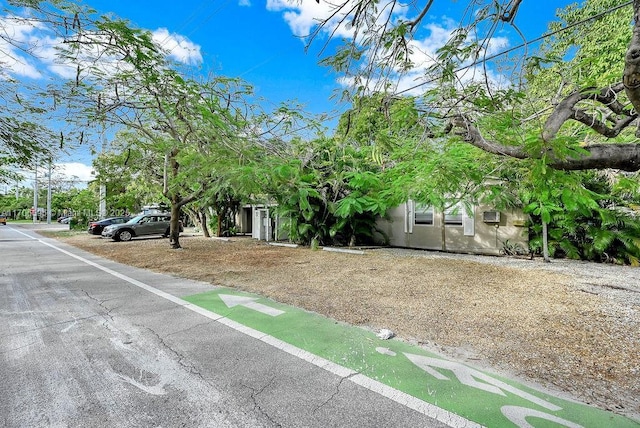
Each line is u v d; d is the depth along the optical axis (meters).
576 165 3.12
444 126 4.17
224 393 2.75
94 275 7.79
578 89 3.43
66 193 43.62
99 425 2.35
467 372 3.09
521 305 5.13
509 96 3.56
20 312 4.91
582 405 2.55
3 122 5.71
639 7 2.26
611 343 3.70
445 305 5.18
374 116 4.05
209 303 5.38
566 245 9.62
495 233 10.84
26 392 2.76
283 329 4.21
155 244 14.62
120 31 4.41
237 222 19.94
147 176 16.27
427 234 12.29
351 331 4.13
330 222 13.48
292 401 2.63
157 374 3.07
